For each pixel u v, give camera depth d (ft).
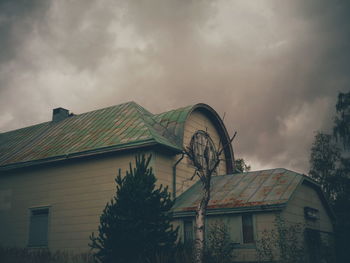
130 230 35.91
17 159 64.18
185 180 57.31
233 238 45.39
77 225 54.24
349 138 99.40
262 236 43.47
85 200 54.65
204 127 66.74
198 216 38.19
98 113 71.05
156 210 37.76
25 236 59.52
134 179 38.42
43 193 59.52
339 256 52.60
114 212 37.45
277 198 44.39
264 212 44.32
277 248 40.52
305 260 37.22
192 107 62.28
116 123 62.34
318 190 58.13
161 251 36.45
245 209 44.98
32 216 60.08
